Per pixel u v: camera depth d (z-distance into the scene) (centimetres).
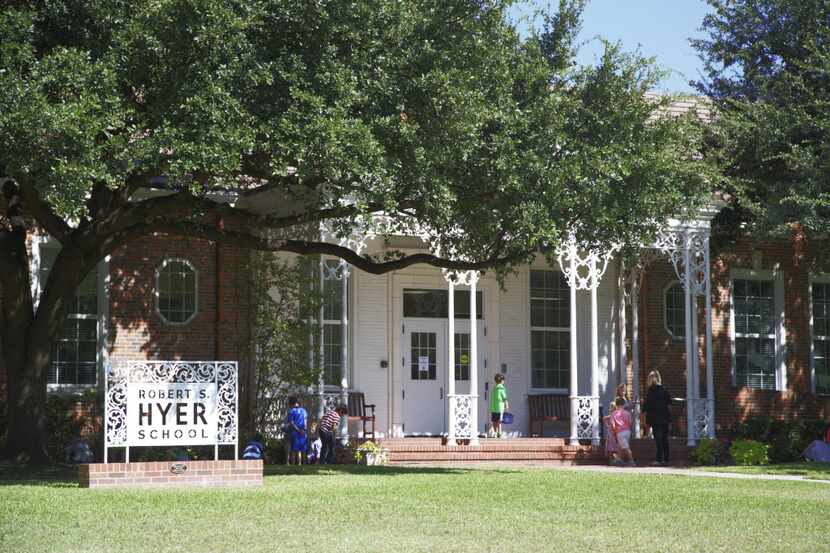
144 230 1847
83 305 2291
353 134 1511
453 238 1984
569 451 2438
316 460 2236
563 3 1914
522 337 2766
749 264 2872
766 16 2766
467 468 2067
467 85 1631
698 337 2808
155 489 1405
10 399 1831
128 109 1491
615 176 1733
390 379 2648
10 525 1069
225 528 1053
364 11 1568
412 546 952
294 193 1875
